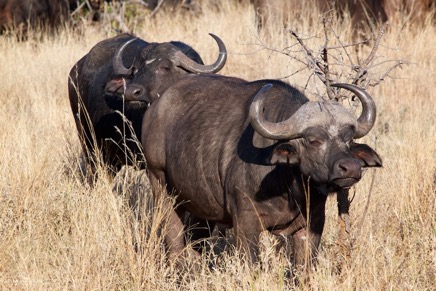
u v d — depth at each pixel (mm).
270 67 38875
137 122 26797
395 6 46844
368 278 18672
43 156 25500
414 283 18844
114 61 27531
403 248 20719
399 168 25188
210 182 20266
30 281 19094
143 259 19859
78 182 24422
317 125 17469
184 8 58469
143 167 26875
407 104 35500
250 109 17906
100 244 20281
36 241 21516
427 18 46031
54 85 40469
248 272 18250
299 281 18812
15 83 40688
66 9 56594
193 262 21094
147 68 26438
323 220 19641
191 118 21141
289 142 17812
